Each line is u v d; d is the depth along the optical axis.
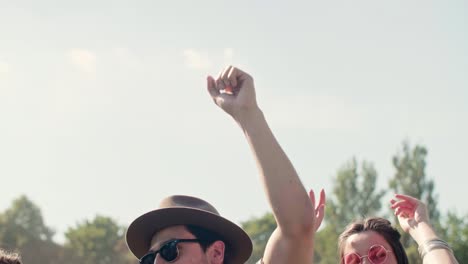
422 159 55.03
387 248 5.91
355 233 6.02
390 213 38.22
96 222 73.00
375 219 6.04
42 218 69.69
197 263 5.14
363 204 55.78
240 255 5.32
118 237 73.44
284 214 4.79
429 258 6.23
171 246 5.11
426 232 6.39
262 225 77.88
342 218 56.44
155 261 5.14
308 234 4.85
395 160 55.56
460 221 45.94
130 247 5.37
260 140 4.84
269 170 4.81
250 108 4.90
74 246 71.50
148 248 5.33
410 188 54.28
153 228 5.27
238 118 4.91
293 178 4.82
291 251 4.83
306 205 4.82
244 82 4.95
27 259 67.62
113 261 72.12
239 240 5.27
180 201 5.29
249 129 4.87
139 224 5.27
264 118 4.92
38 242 69.00
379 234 5.95
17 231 67.62
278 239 4.88
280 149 4.87
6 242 66.56
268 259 4.89
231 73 4.94
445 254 6.20
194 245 5.16
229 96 4.97
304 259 4.86
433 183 54.59
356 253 5.94
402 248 5.98
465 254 44.94
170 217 5.20
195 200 5.33
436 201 54.00
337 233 55.91
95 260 71.31
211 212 5.29
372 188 56.19
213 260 5.20
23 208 68.62
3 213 68.38
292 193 4.79
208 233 5.22
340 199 56.81
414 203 6.57
